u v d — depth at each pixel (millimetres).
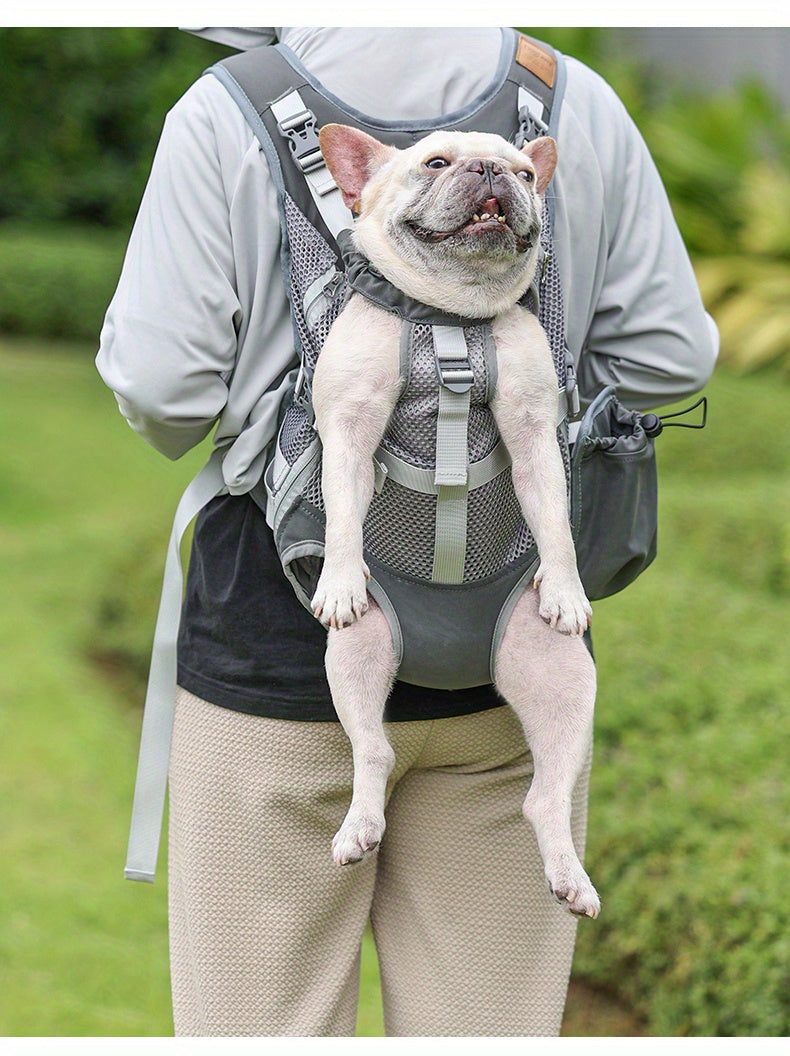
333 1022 2312
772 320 9094
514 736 2242
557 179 2166
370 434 1906
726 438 7309
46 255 13609
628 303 2295
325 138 1994
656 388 2377
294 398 2051
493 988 2322
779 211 9695
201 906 2256
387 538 1976
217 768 2238
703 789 3635
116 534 8273
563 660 2014
